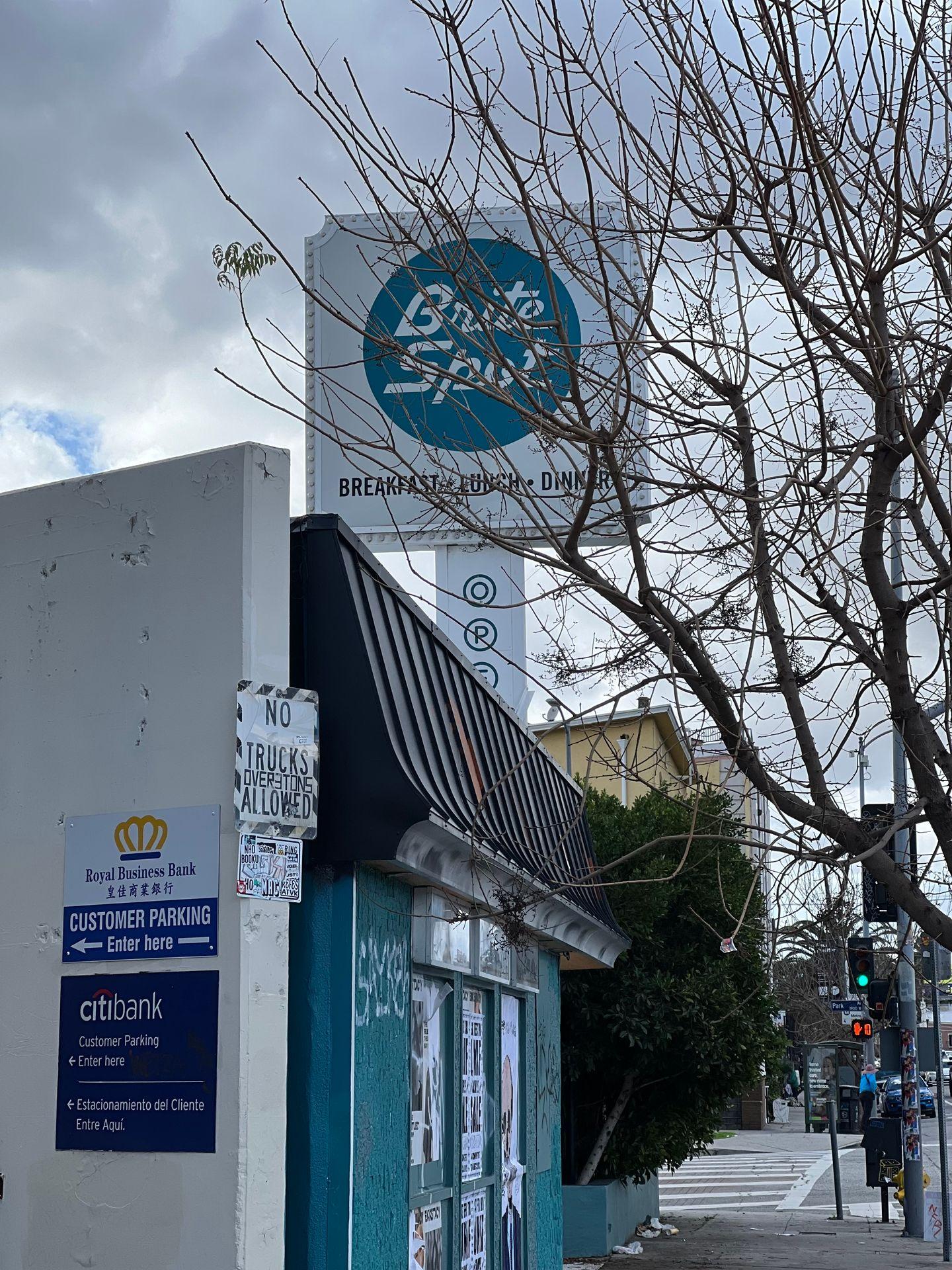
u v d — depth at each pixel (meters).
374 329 6.80
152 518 5.47
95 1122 5.06
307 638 6.07
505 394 6.44
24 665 5.61
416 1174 6.97
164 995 5.05
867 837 6.64
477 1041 8.43
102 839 5.29
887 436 6.46
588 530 6.81
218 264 6.12
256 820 5.09
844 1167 35.09
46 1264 5.03
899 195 6.04
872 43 6.23
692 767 6.30
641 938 16.95
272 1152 4.95
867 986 19.59
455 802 6.61
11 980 5.34
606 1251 15.91
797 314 6.22
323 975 5.86
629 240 7.80
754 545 6.07
